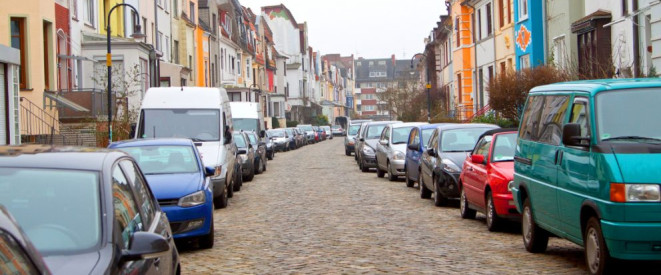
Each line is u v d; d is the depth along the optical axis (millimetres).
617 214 7262
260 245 11336
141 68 33375
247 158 24609
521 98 24125
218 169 16641
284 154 47906
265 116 81000
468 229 12648
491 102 25094
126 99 28109
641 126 7844
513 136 12805
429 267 9203
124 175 5598
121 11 36188
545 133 9383
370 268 9195
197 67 53781
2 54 17781
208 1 57594
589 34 23938
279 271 9156
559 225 8781
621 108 7965
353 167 32250
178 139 13781
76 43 30375
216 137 18547
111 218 4711
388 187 21516
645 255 7242
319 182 24031
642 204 7215
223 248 11172
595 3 23938
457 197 15742
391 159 23328
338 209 16078
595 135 7840
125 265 4504
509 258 9766
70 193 4852
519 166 10391
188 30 51312
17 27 24266
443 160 15961
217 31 60062
